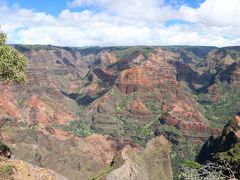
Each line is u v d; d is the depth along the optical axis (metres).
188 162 72.50
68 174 143.75
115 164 92.75
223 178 30.66
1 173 31.06
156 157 106.25
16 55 42.12
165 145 109.94
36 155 136.12
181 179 31.42
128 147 100.12
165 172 107.12
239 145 87.25
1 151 40.22
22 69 42.88
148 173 99.31
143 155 104.12
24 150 133.12
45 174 34.94
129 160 93.81
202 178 30.83
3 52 40.34
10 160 34.41
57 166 143.50
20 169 33.19
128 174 89.31
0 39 40.78
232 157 80.56
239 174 51.38
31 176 33.12
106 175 88.38
